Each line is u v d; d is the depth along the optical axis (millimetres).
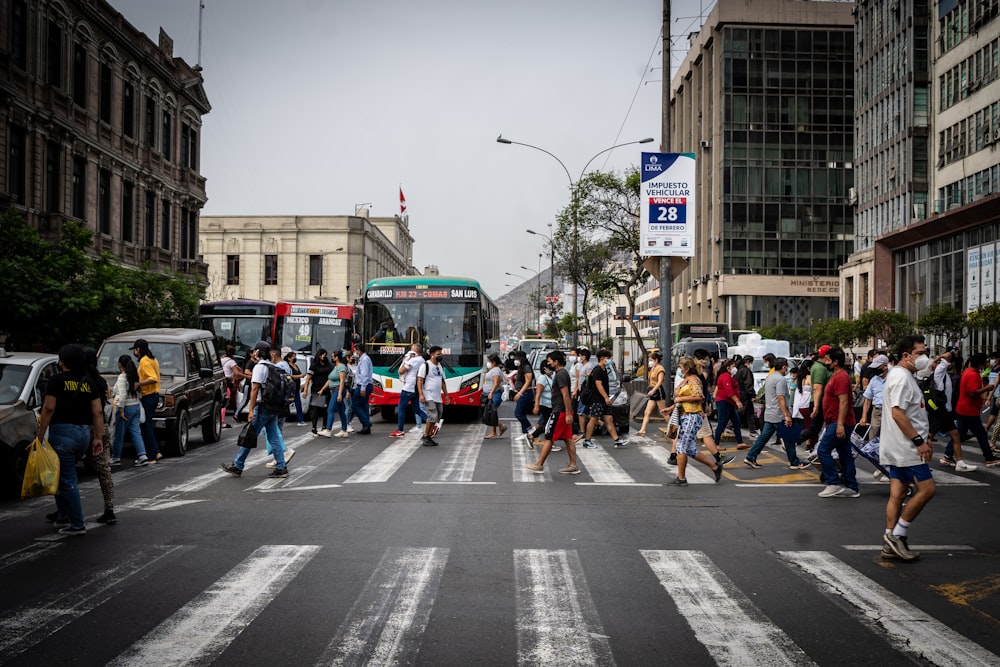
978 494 11609
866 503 10781
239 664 4902
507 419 26141
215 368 18125
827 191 73750
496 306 30969
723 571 7195
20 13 29266
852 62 73812
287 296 81062
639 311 121812
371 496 10969
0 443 10312
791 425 14117
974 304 42938
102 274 23359
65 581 6746
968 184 46875
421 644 5262
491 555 7691
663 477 13023
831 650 5203
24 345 22328
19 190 29375
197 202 45125
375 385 23219
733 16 73375
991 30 44375
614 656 5066
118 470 13531
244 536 8461
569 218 51844
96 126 34219
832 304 73250
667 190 21672
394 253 102562
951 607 6180
